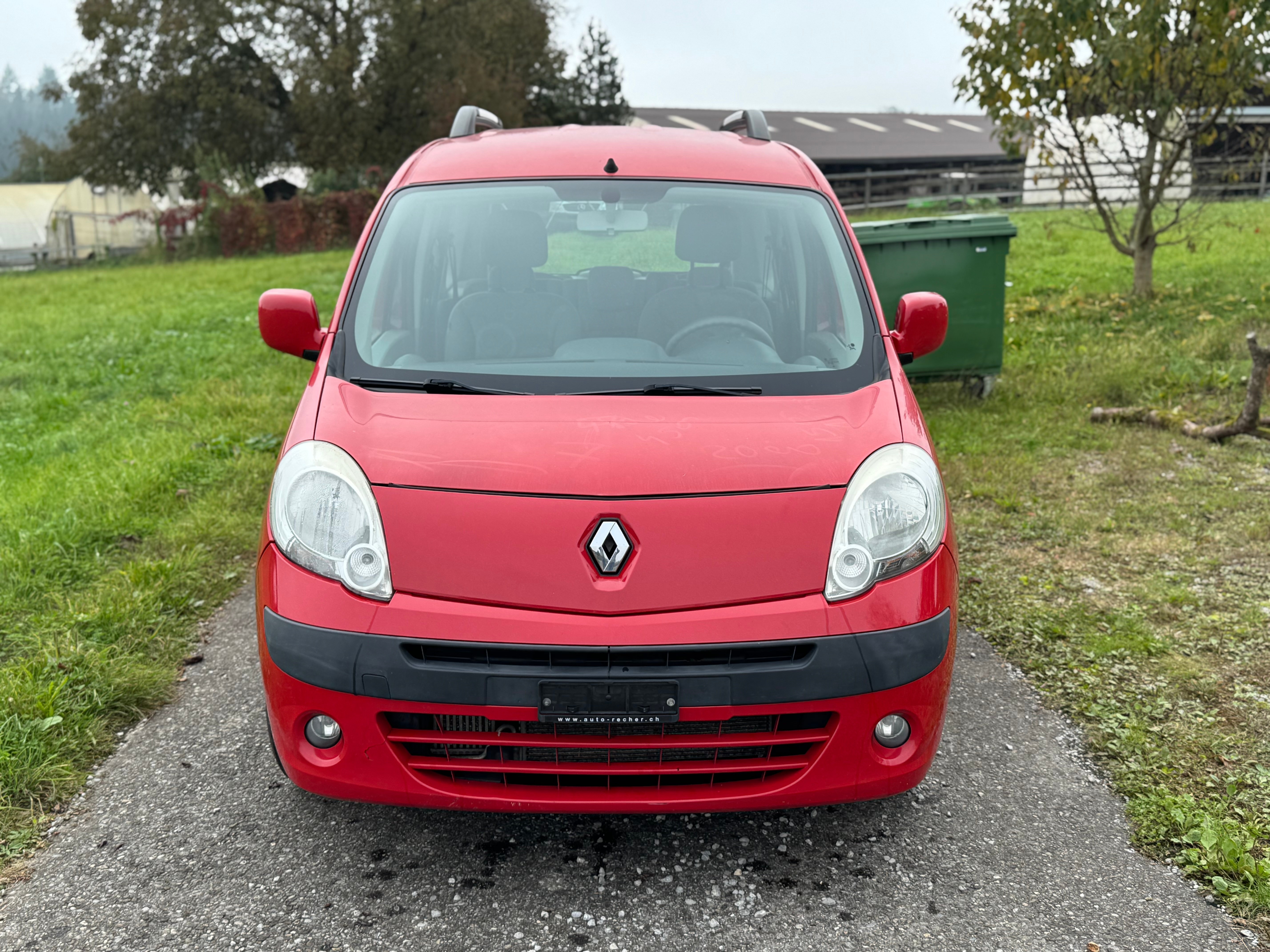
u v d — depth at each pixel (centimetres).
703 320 341
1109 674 395
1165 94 1075
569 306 346
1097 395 816
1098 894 271
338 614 253
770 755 262
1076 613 447
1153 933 256
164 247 3731
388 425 283
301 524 264
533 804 258
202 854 288
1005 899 270
